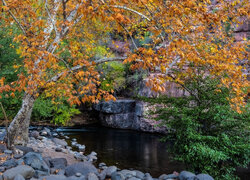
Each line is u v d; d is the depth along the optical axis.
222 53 5.91
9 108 13.97
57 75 6.45
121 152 10.37
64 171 5.71
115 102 18.12
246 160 6.30
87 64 5.37
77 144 11.33
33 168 5.14
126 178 5.20
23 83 5.17
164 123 7.35
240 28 15.09
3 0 5.44
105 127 18.39
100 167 7.65
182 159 6.67
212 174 6.41
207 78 7.13
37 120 17.72
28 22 5.87
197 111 6.80
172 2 4.33
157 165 8.61
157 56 4.34
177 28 4.87
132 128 17.53
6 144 6.98
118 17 3.77
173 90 13.84
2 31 10.55
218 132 6.72
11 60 11.22
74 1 6.62
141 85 17.41
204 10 4.21
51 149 8.91
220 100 6.66
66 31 6.67
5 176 4.38
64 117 17.83
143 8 5.98
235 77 5.77
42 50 5.02
